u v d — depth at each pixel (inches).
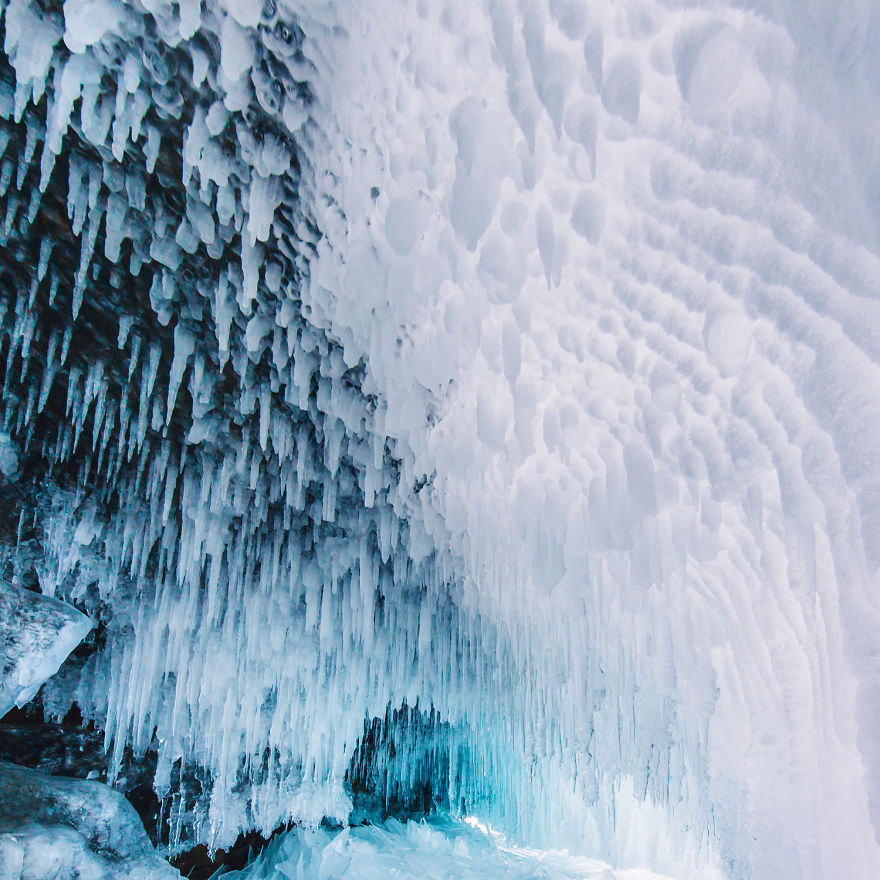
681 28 76.1
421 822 493.7
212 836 253.8
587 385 130.0
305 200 120.7
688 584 157.2
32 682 170.7
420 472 195.0
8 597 170.2
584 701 219.5
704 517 124.0
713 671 153.9
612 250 106.7
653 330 110.4
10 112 111.7
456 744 523.2
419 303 130.6
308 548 246.5
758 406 102.1
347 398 172.7
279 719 277.1
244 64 96.9
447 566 245.3
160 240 133.0
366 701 329.7
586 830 453.7
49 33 97.7
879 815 82.4
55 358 168.7
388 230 106.4
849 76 72.1
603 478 140.6
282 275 137.9
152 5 91.5
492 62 88.2
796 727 124.3
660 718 181.6
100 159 118.3
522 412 135.9
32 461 192.9
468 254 115.6
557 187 99.5
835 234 81.1
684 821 219.3
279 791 288.4
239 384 176.2
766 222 87.2
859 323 83.2
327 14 91.4
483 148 90.5
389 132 103.5
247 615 246.8
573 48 81.4
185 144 109.0
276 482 216.4
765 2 72.7
